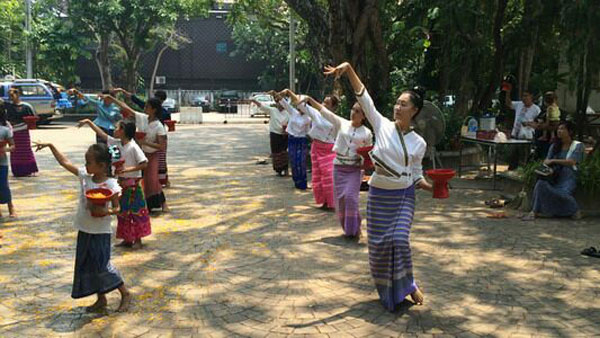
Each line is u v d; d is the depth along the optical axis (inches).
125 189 232.4
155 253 231.6
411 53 568.4
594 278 201.0
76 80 1197.7
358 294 185.3
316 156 311.3
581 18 327.6
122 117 356.5
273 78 1662.2
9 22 1110.4
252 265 216.2
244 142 702.5
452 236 257.9
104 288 167.6
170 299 181.5
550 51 543.5
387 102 497.4
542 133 380.2
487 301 179.2
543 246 241.4
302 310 172.2
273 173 448.5
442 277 201.8
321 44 494.0
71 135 773.9
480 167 485.1
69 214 301.7
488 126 416.5
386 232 169.3
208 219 291.1
